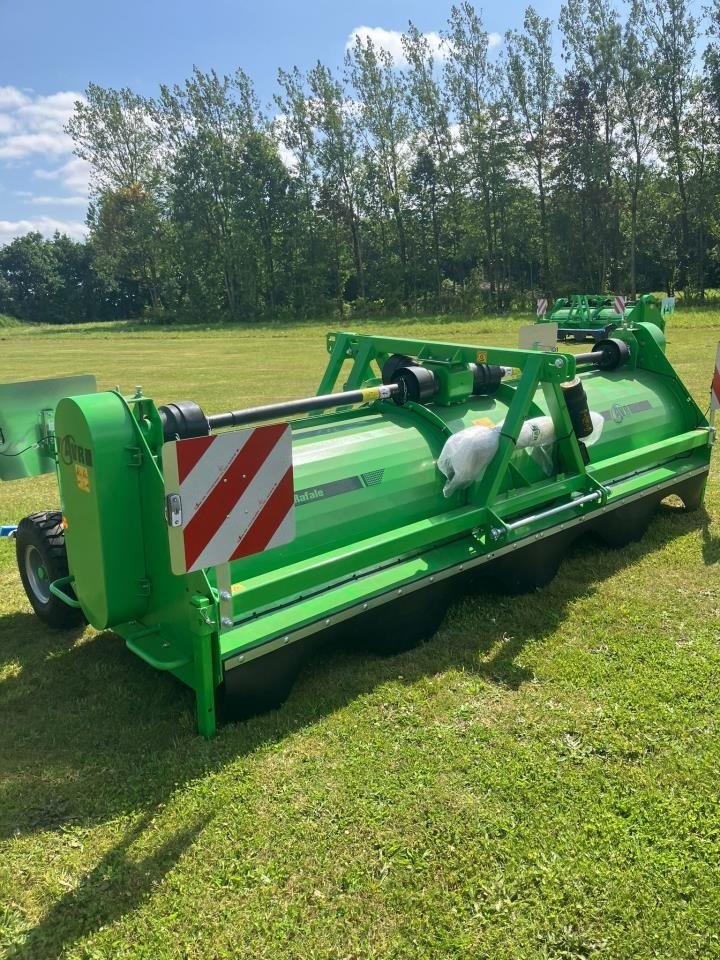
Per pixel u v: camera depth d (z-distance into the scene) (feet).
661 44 128.16
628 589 15.94
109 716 11.73
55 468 15.34
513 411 14.52
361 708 11.75
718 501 21.53
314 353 81.92
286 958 7.54
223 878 8.52
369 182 158.51
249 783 10.03
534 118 143.64
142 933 7.86
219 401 45.68
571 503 15.62
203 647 10.36
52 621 14.73
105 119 173.68
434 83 147.33
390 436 14.46
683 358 54.44
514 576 15.49
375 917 7.98
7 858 8.88
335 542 12.68
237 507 9.50
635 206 138.00
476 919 7.93
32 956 7.64
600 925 7.83
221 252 171.12
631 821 9.25
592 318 75.56
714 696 11.87
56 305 278.46
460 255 157.58
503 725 11.26
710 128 130.21
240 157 165.07
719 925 7.80
